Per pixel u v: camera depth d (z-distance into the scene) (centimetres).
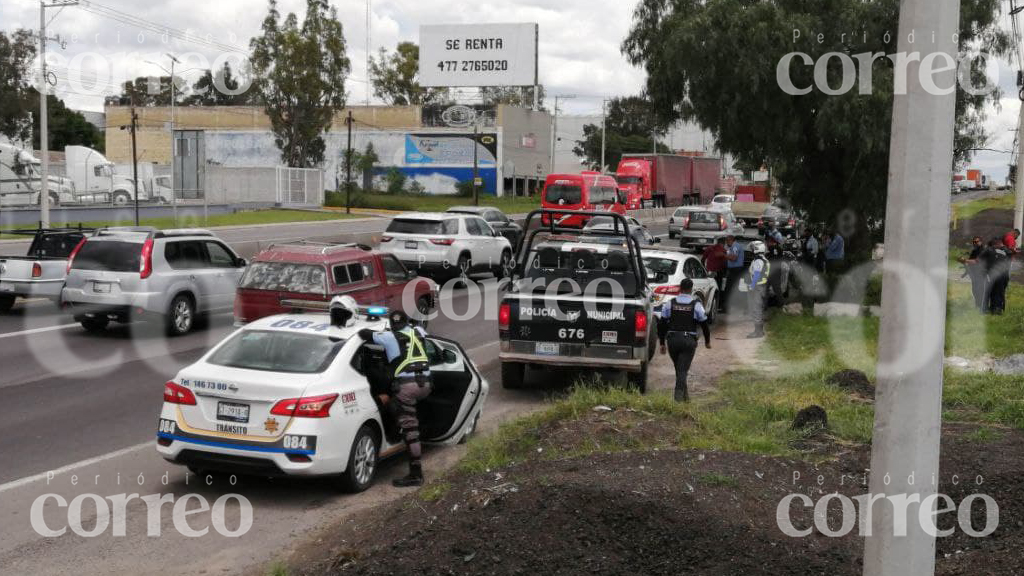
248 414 752
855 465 799
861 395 1162
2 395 1146
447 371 940
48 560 639
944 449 824
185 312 1609
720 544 585
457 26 6975
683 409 991
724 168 8656
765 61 2028
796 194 2256
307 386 757
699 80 2092
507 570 563
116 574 620
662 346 1175
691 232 3809
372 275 1480
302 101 5866
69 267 1551
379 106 6919
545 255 1312
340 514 741
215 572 625
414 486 816
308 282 1352
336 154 6919
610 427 916
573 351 1194
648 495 630
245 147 6881
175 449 764
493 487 681
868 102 1980
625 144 9525
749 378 1307
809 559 575
